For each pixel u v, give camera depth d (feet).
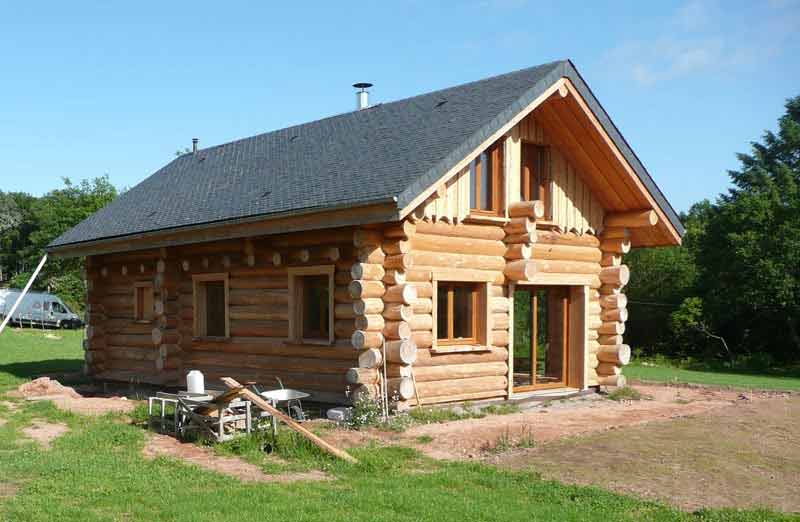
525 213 46.68
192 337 54.60
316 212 40.42
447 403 44.45
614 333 54.03
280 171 52.19
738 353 104.73
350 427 38.14
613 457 31.55
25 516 22.94
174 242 51.49
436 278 43.42
